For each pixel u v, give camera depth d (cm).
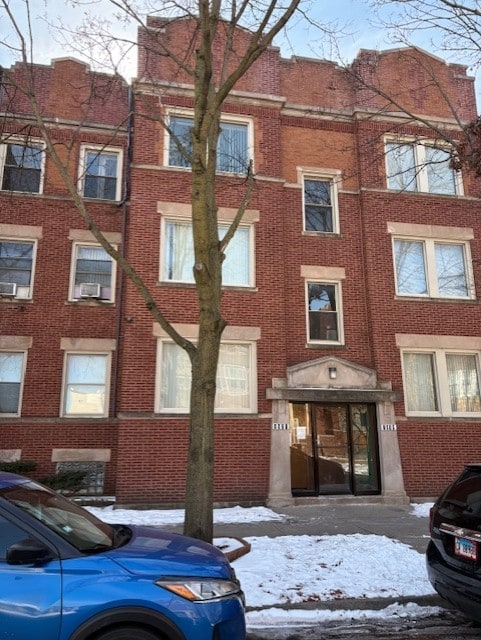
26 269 1384
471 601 464
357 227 1393
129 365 1177
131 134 1438
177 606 342
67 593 328
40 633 319
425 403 1322
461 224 1420
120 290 1393
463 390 1345
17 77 1432
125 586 338
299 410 1260
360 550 749
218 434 1183
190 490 663
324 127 1433
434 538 527
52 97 1465
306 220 1391
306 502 1183
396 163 1434
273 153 1361
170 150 1314
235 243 1303
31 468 1235
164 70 1327
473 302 1377
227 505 1150
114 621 329
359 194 1410
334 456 1253
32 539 343
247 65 721
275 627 520
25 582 328
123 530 450
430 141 1436
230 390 1227
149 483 1128
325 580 622
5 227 1374
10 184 1408
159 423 1159
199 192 711
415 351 1336
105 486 1305
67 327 1361
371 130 1430
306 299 1327
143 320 1204
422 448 1262
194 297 1242
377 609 560
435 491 1241
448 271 1406
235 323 1245
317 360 1273
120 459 1130
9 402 1316
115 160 1492
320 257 1356
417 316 1341
